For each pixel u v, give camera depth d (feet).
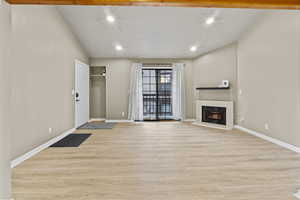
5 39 5.35
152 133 16.20
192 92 23.57
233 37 17.38
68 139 14.11
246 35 16.12
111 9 13.69
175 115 23.59
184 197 6.21
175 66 23.31
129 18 14.80
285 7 5.98
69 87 16.17
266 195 6.31
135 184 7.11
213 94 20.16
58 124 13.93
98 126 19.58
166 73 23.82
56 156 10.27
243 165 8.93
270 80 13.16
